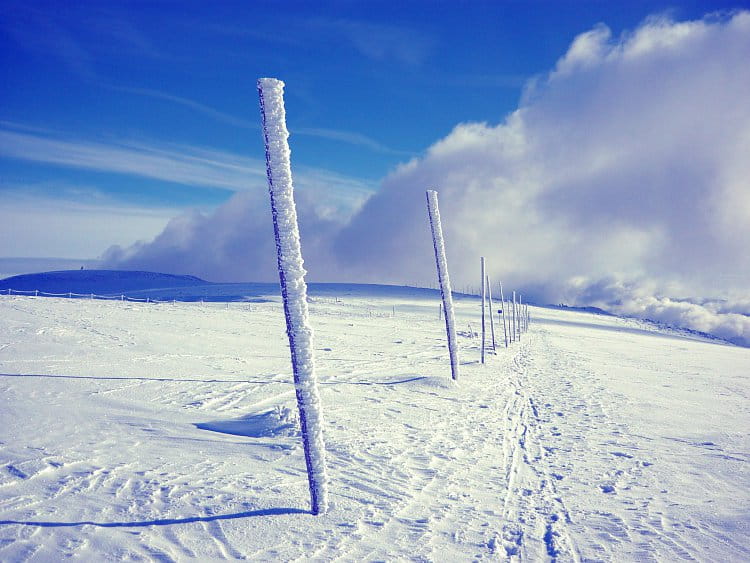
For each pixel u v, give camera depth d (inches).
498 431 419.5
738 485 275.7
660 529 210.7
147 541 181.8
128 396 460.8
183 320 1295.5
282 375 661.9
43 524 191.6
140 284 5280.5
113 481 242.5
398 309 3253.0
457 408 523.5
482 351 1011.3
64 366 587.2
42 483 235.0
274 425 367.6
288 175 215.5
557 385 751.7
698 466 314.0
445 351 1208.8
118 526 193.5
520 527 211.2
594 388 718.5
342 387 619.5
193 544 181.3
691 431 426.0
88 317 1111.6
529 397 629.3
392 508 228.4
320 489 216.2
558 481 281.1
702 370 1114.7
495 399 600.1
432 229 684.7
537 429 432.5
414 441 366.9
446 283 689.0
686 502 246.4
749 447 367.2
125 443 311.6
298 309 217.6
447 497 248.4
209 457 293.9
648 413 515.2
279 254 215.9
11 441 297.6
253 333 1181.1
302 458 300.2
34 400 410.3
